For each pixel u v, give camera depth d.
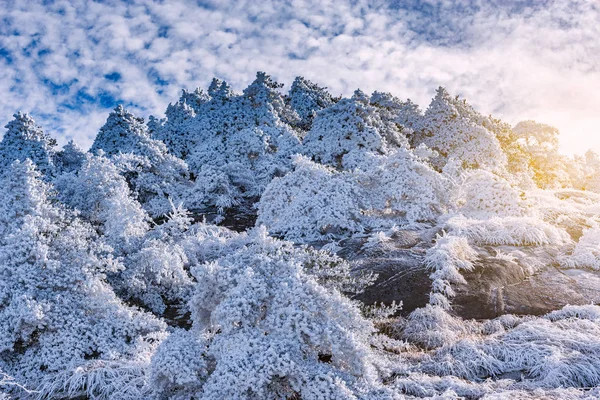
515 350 8.12
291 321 7.17
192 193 21.28
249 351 6.71
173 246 12.68
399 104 34.72
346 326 7.50
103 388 7.67
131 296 11.48
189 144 28.59
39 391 7.82
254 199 21.89
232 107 28.36
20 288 9.41
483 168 25.92
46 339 9.03
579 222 15.77
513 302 10.73
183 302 11.72
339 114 24.39
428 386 7.20
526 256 12.66
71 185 16.58
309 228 15.43
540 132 31.92
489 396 6.57
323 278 10.06
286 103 39.19
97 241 11.43
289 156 23.89
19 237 9.91
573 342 8.02
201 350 7.19
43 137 23.19
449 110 27.73
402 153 17.36
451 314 10.33
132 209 13.59
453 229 14.00
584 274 11.95
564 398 6.39
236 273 7.89
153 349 8.98
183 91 37.34
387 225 15.87
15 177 11.12
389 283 11.27
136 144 22.41
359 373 6.92
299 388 6.60
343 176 16.91
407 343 9.16
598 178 33.16
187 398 6.88
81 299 9.84
